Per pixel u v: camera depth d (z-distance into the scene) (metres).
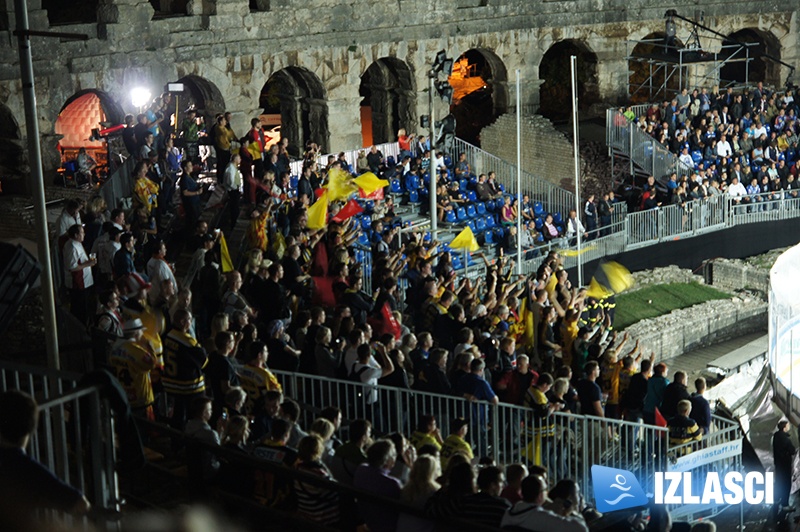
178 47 38.59
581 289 26.45
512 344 20.70
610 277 31.34
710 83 50.59
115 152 35.22
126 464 9.30
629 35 48.72
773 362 30.83
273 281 20.14
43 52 35.34
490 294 23.58
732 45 49.06
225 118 30.52
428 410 18.28
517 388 19.17
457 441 14.67
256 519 10.46
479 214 37.25
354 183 28.33
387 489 10.86
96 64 36.69
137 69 37.69
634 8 48.53
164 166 29.48
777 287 31.16
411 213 37.12
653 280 38.66
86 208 26.23
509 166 41.84
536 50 47.06
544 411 18.22
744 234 40.91
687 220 39.34
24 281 10.62
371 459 11.00
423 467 10.63
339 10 42.06
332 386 17.83
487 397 17.88
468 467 10.23
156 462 13.98
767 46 52.22
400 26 43.56
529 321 23.75
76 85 36.34
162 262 19.58
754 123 43.91
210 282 20.22
